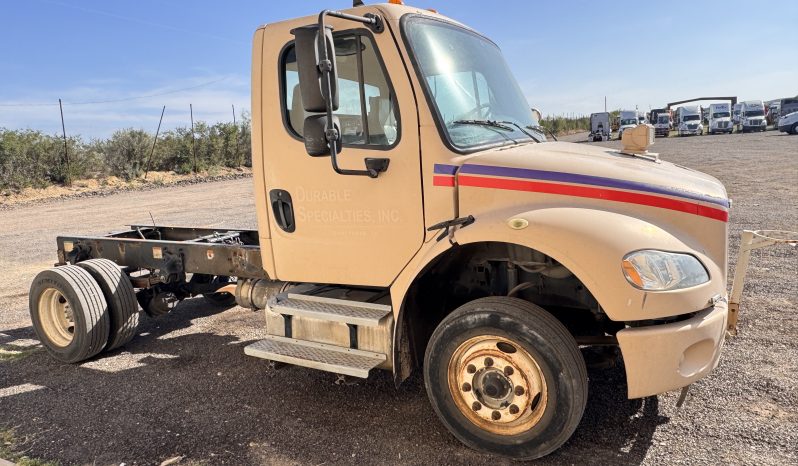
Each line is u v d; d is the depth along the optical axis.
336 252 3.83
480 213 3.32
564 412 3.04
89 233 13.20
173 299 6.04
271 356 3.90
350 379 3.90
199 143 32.28
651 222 3.09
